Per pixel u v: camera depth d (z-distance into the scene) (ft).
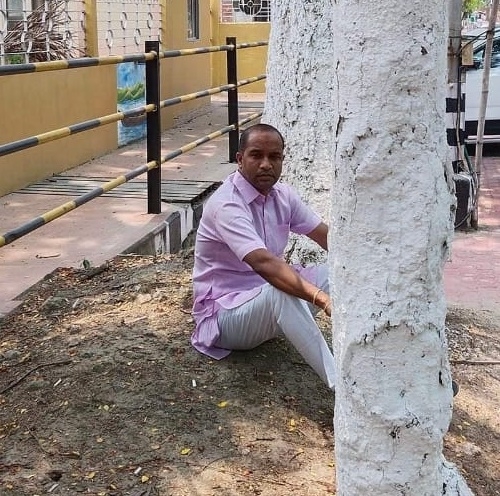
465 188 23.35
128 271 15.42
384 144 5.95
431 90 5.95
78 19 27.45
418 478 6.55
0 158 22.41
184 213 21.56
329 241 6.55
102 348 11.68
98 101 28.76
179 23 38.75
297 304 10.33
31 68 14.71
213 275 11.23
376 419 6.37
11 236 13.73
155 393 10.63
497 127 38.06
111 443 9.79
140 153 30.19
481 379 12.78
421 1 5.77
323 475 9.37
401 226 6.05
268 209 11.10
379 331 6.19
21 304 13.80
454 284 18.39
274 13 13.61
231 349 11.41
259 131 10.73
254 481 9.19
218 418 10.26
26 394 10.74
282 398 10.82
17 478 9.17
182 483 9.12
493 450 10.84
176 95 38.73
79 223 19.63
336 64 6.13
